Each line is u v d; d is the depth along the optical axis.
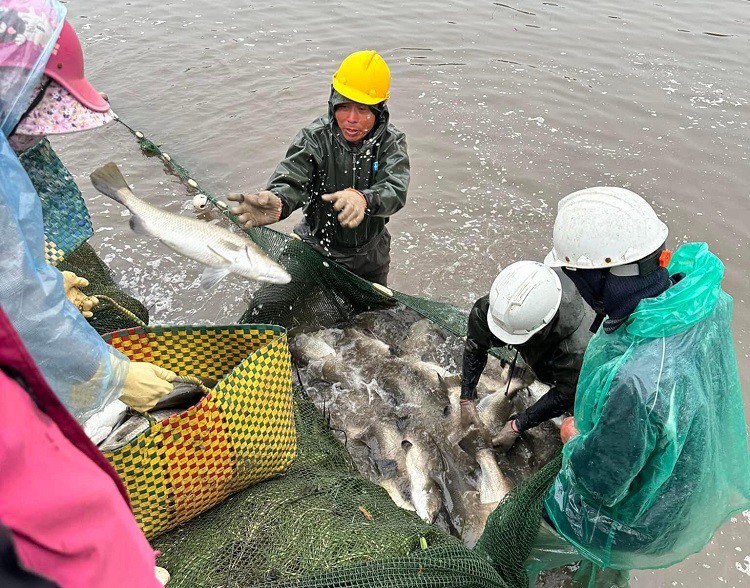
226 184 4.12
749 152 4.47
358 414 2.61
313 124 2.75
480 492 2.32
